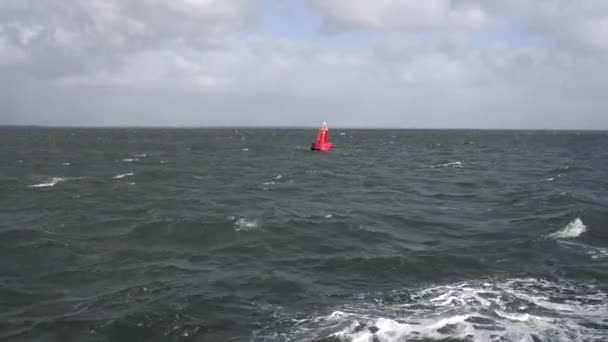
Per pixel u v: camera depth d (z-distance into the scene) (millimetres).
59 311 12977
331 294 14109
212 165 56094
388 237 20969
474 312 12508
